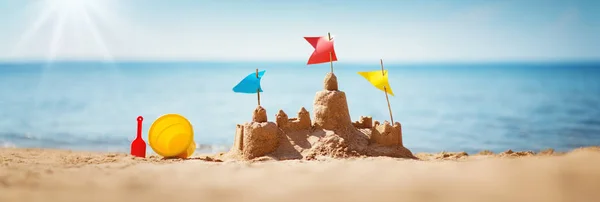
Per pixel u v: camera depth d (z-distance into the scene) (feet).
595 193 14.58
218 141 55.77
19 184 17.24
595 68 385.70
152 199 15.15
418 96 123.34
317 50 29.89
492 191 15.35
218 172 20.11
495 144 52.03
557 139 54.08
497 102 104.17
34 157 30.76
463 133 60.34
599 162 18.24
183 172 20.08
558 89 141.49
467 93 132.98
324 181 17.69
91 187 16.83
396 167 21.12
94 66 468.34
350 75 268.82
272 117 82.79
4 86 156.76
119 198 15.26
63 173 19.56
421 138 57.00
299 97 118.52
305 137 28.35
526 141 53.36
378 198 14.94
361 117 31.24
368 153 27.73
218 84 177.27
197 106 97.19
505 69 395.96
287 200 14.93
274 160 26.27
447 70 392.88
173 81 199.11
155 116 80.33
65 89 144.56
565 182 15.72
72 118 75.72
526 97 115.44
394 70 410.93
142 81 197.98
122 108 92.58
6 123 68.33
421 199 14.73
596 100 102.32
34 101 103.60
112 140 54.44
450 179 17.31
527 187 15.53
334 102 28.86
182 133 29.12
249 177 18.79
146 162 25.35
